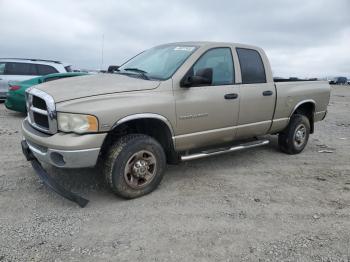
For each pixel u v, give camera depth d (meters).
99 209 3.99
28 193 4.35
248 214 3.98
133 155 4.11
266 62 5.72
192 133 4.71
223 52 5.13
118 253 3.13
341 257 3.18
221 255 3.15
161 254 3.14
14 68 12.24
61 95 3.89
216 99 4.84
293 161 6.19
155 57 5.17
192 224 3.70
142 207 4.07
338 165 6.04
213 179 5.08
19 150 6.23
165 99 4.31
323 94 6.89
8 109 10.98
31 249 3.15
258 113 5.54
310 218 3.93
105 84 4.22
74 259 3.02
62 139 3.73
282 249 3.28
